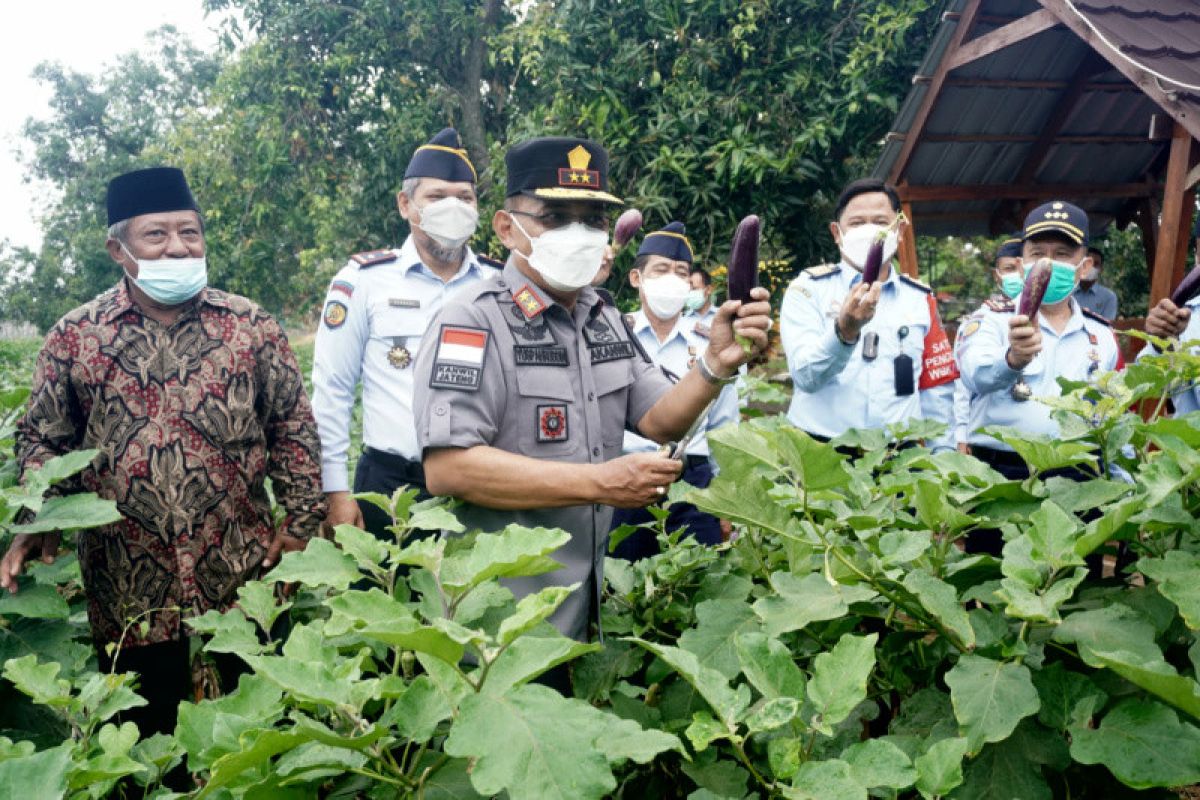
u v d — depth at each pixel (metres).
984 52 7.13
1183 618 1.59
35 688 1.72
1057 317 4.32
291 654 1.56
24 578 2.45
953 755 1.33
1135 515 1.73
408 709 1.39
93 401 2.99
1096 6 6.40
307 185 15.45
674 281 5.00
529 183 2.22
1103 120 8.34
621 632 2.22
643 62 10.00
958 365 4.47
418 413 2.15
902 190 8.23
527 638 1.37
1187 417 1.97
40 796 1.29
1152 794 1.62
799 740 1.40
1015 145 8.45
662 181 9.81
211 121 16.06
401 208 4.10
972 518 1.76
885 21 9.27
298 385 3.31
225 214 15.79
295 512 3.26
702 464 4.73
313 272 16.72
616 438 2.44
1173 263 6.70
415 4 13.88
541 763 1.20
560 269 2.23
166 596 3.03
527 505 2.05
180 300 3.04
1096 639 1.52
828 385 4.14
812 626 1.90
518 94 15.12
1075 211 4.22
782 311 4.25
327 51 14.66
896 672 1.87
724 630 1.80
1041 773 1.54
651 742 1.34
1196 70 5.98
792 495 2.03
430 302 4.04
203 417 3.05
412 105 14.40
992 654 1.54
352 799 1.56
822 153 9.95
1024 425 4.13
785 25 9.70
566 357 2.29
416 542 1.65
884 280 4.10
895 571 1.67
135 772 1.59
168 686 3.11
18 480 3.00
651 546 4.48
